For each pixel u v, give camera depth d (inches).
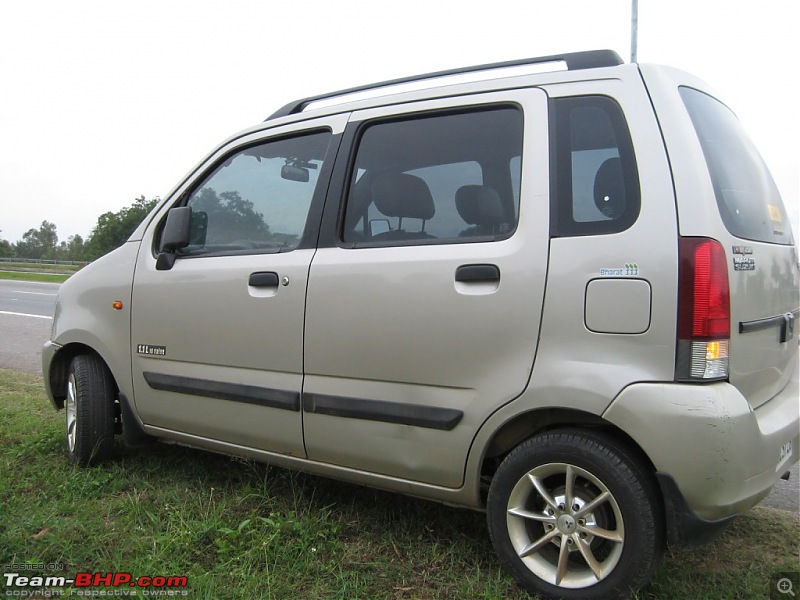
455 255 102.7
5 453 159.0
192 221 142.3
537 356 95.1
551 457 95.3
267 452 125.6
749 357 94.2
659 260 87.8
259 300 122.6
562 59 104.8
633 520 89.3
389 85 122.7
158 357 138.9
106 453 150.9
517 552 98.9
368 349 109.6
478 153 107.1
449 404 102.4
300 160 128.9
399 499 131.7
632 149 93.5
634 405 87.5
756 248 98.3
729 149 104.7
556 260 94.6
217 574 102.9
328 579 102.9
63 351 159.6
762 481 90.7
